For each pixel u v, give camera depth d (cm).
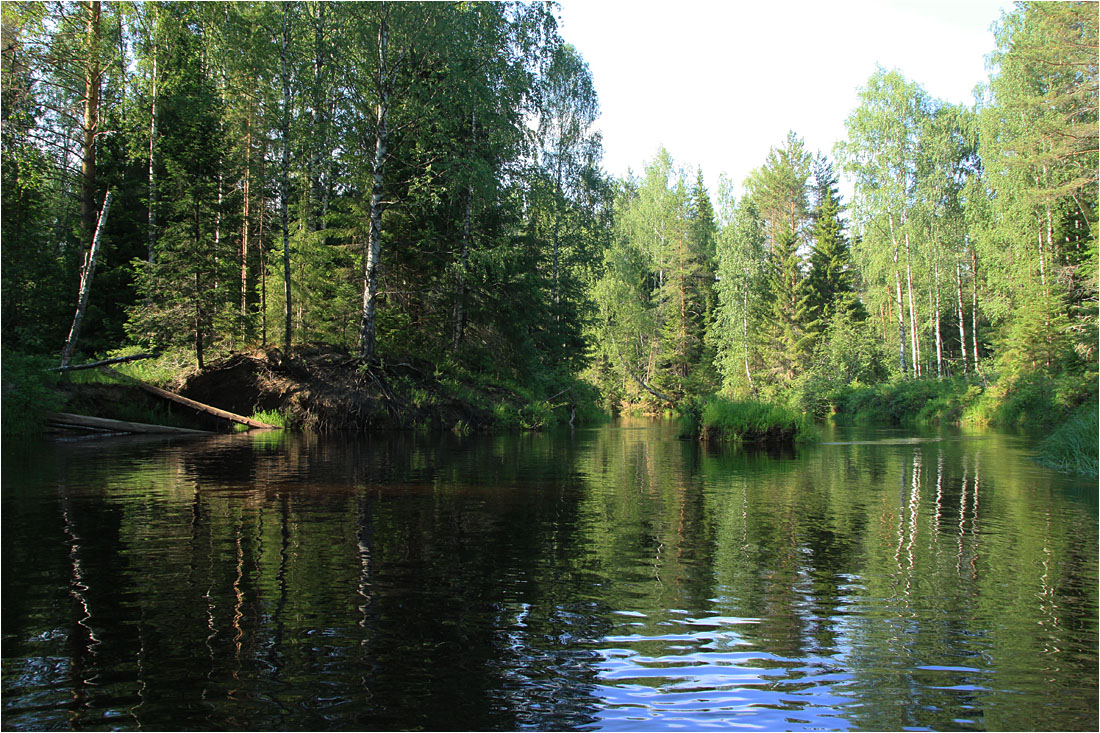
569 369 3138
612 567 500
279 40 1914
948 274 3984
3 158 1920
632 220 5141
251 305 2211
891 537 606
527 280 2480
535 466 1113
